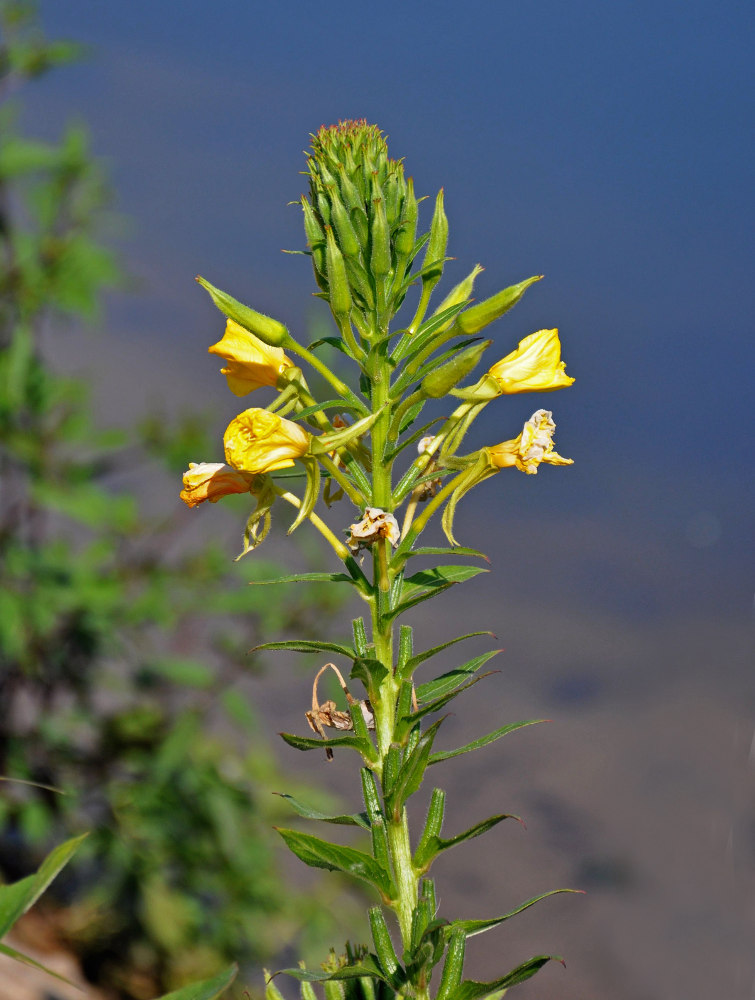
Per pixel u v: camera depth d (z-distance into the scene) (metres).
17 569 1.17
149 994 1.19
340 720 0.73
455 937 0.71
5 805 1.21
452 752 0.71
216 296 0.72
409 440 0.73
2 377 1.17
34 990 1.05
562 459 0.74
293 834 0.71
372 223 0.73
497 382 0.73
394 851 0.72
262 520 0.76
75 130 1.22
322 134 0.74
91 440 1.22
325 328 1.04
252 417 0.72
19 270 1.19
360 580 0.73
